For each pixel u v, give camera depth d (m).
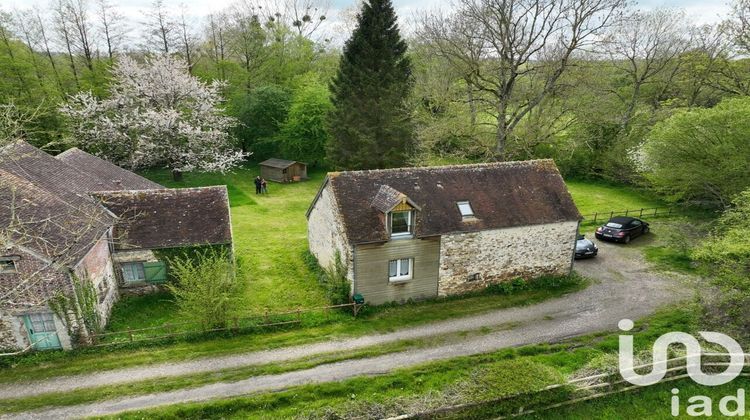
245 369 16.02
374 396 14.50
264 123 50.97
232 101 51.72
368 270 19.81
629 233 28.41
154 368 16.00
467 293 21.80
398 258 20.12
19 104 35.28
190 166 41.44
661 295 21.75
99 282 18.55
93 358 16.47
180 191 23.02
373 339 18.00
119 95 39.41
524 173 23.47
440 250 20.62
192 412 13.73
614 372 15.09
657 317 19.70
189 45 48.97
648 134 35.31
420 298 21.12
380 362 16.52
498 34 30.05
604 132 42.53
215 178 44.91
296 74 56.78
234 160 44.41
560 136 38.28
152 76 39.81
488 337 18.23
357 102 40.09
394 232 19.97
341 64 41.59
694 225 28.86
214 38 53.56
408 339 18.03
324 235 23.00
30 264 15.66
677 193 30.41
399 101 39.44
